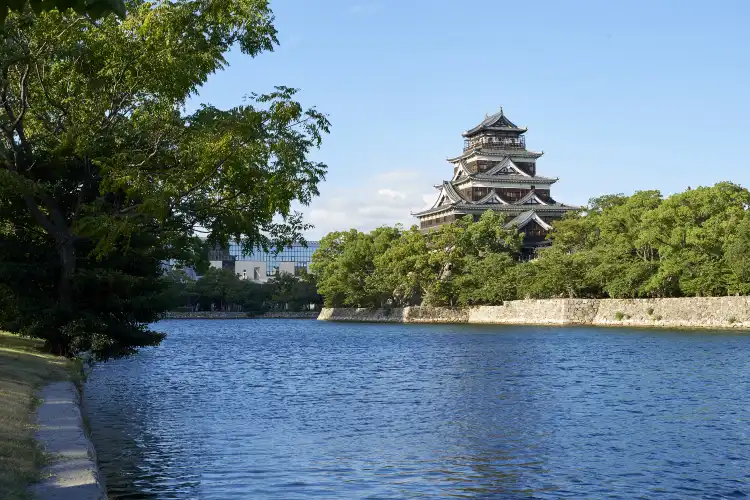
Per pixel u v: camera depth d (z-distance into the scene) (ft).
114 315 137.18
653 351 204.13
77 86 115.85
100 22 109.91
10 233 129.59
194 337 338.95
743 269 286.25
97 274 122.21
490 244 439.22
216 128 110.01
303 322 544.21
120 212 119.55
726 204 315.58
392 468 67.15
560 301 372.17
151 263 137.59
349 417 96.53
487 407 105.50
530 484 61.93
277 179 112.16
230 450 74.28
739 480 63.26
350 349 241.14
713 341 238.48
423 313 460.14
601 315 360.07
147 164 118.73
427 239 462.60
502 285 407.64
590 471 66.44
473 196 541.75
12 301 124.98
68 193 128.36
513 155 549.95
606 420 93.56
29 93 122.52
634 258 353.72
